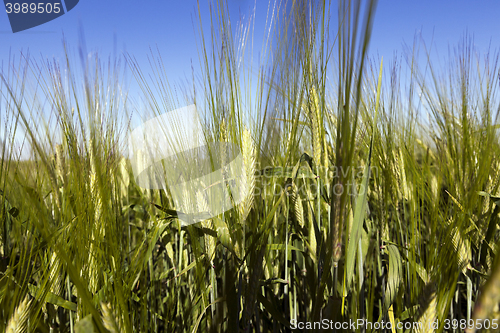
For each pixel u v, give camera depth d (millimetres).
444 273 1646
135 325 1846
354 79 1068
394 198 2420
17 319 1315
